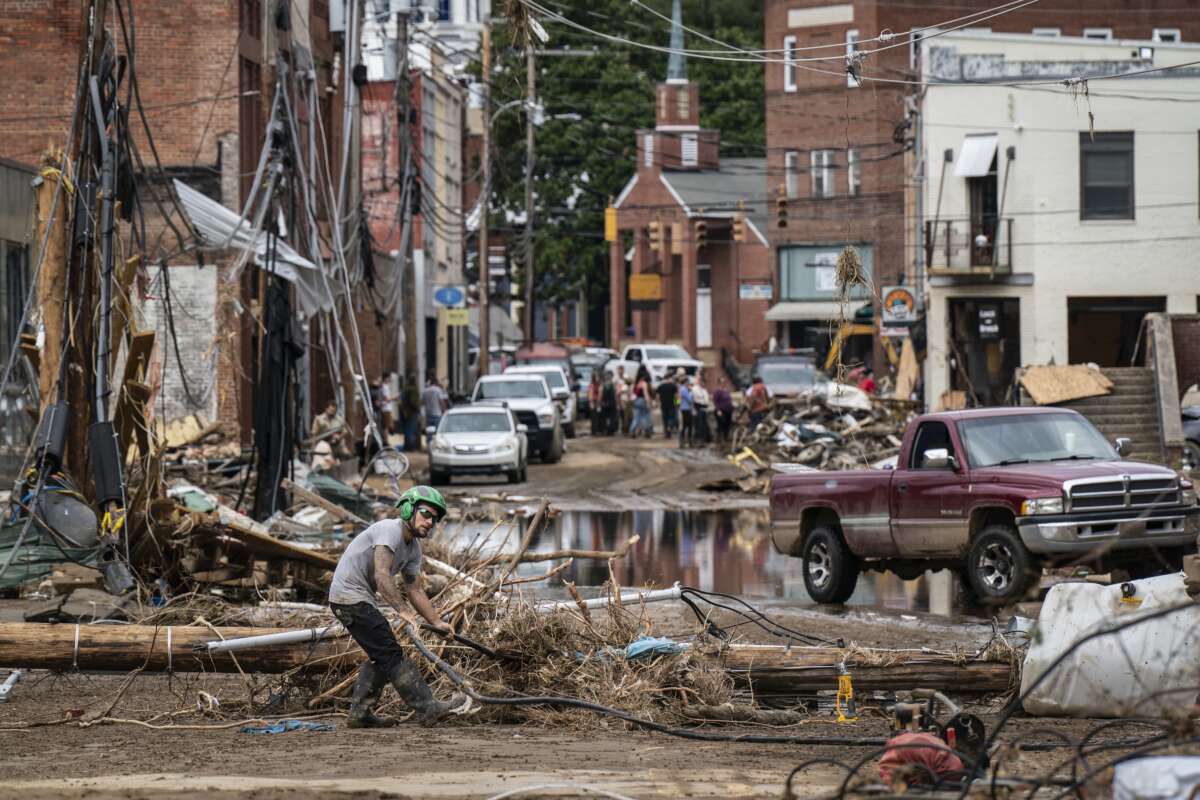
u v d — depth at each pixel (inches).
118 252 2249.0
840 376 1931.6
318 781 1029.8
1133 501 2032.5
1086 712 1236.5
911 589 2434.8
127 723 1337.4
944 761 956.0
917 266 6200.8
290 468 2950.3
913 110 6338.6
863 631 1903.3
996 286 5516.7
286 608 1711.4
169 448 3597.4
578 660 1405.0
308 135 5039.4
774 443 4849.9
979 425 2162.9
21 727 1328.7
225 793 987.3
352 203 4517.7
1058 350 5418.3
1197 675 1200.8
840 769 1077.8
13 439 3090.6
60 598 1950.1
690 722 1315.2
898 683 1374.3
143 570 1979.6
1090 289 5388.8
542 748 1191.6
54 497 2012.8
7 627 1422.2
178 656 1411.2
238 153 4446.4
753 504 3946.9
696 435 6146.7
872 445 4694.9
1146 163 5334.6
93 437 2032.5
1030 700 1248.8
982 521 2098.9
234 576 1967.3
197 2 4434.1
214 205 4173.2
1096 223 5378.9
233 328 4025.6
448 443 4483.3
